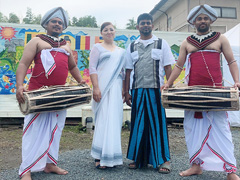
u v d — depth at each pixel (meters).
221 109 2.72
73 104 2.99
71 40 8.28
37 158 2.78
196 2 16.94
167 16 19.86
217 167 2.88
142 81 3.27
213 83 2.92
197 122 2.96
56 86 2.86
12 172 3.17
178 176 2.99
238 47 6.71
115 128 3.16
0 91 7.92
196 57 2.97
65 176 2.96
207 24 2.97
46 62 2.83
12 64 8.01
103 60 3.31
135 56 3.35
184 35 8.77
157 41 3.34
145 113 3.25
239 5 17.25
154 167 3.11
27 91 2.67
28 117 2.86
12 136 5.55
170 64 3.33
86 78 8.32
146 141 3.23
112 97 3.21
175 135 5.91
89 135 5.73
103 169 3.21
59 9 3.03
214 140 2.86
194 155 2.94
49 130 2.90
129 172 3.12
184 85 3.13
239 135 5.96
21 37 8.09
